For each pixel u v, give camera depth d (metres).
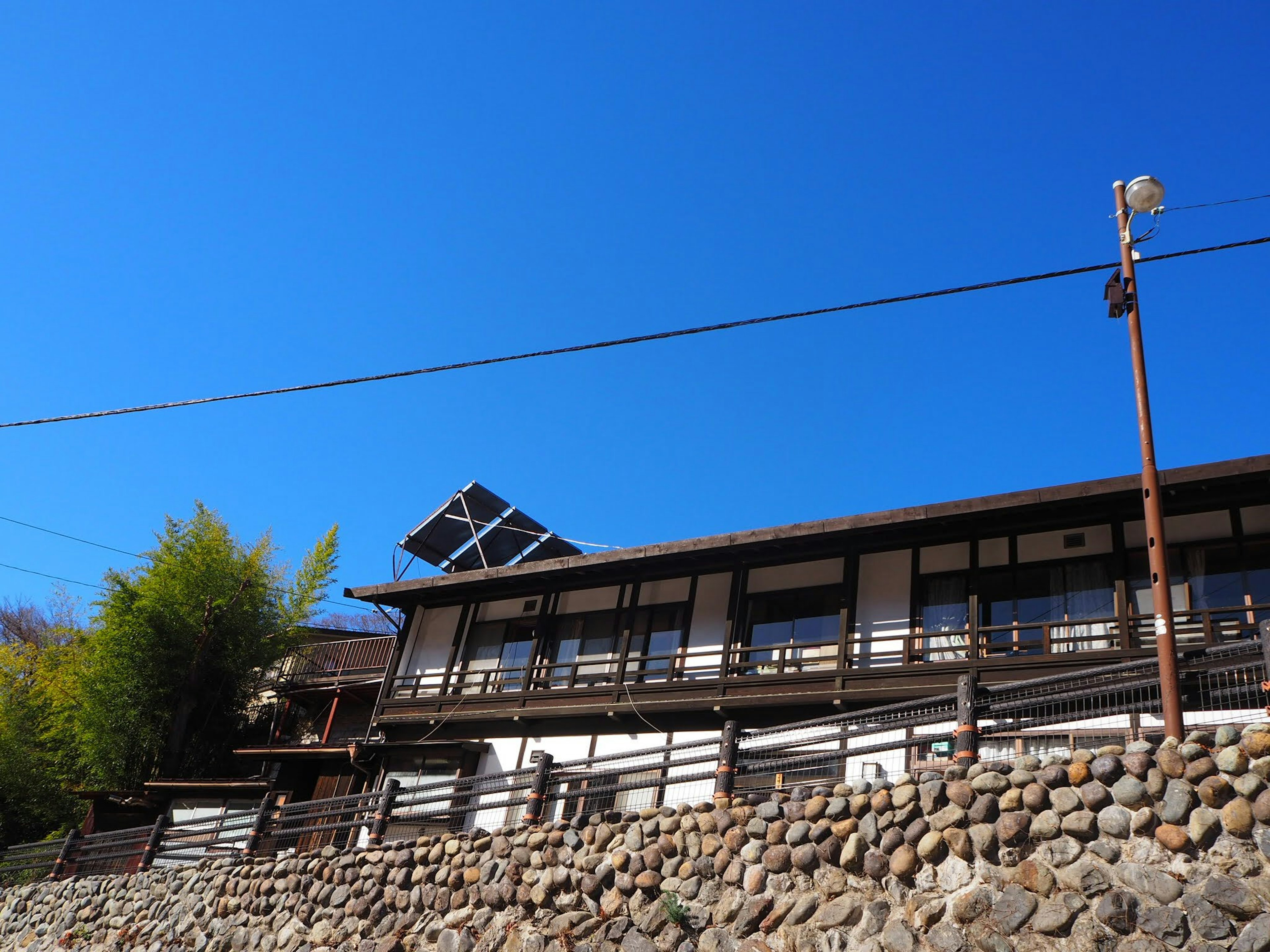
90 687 26.30
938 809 7.95
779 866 8.62
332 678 28.38
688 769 15.94
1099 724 11.62
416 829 16.81
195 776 26.97
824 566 17.33
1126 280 9.42
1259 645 7.34
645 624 19.12
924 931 7.50
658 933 9.07
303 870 13.28
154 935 14.65
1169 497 14.02
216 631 27.67
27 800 26.69
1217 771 6.75
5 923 18.23
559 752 18.66
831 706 15.62
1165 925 6.43
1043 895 7.05
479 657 21.28
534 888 10.36
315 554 32.62
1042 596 14.89
